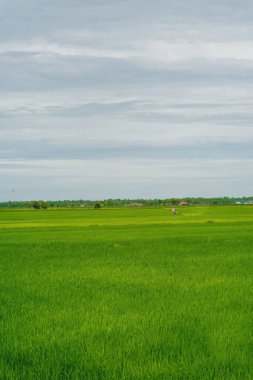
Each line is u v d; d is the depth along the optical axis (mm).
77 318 10953
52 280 16875
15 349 8555
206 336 9320
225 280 16594
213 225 55312
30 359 8117
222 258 23422
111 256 24609
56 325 10352
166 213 122625
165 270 19188
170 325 10195
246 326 10086
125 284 15773
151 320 10617
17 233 44188
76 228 52000
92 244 31250
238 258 23297
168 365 7723
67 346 8781
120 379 7211
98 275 17953
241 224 57250
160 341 9031
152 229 48344
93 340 9180
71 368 7680
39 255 25406
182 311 11508
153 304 12477
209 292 14281
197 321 10555
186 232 42938
